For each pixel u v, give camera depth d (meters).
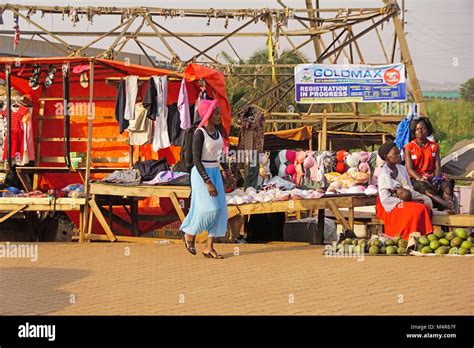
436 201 12.67
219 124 10.91
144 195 12.98
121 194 13.05
